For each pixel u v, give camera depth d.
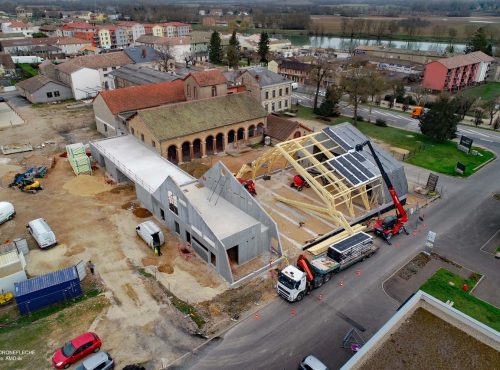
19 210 44.50
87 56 99.88
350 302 32.44
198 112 59.59
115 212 44.66
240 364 26.69
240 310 31.25
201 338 28.64
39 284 30.75
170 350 27.58
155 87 69.12
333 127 50.56
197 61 140.75
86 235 40.22
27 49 138.88
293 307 31.77
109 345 27.77
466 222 44.44
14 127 72.31
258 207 37.72
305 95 101.56
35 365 26.17
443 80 100.94
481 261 37.88
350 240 36.75
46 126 73.31
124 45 180.38
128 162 50.62
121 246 38.66
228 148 63.41
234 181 39.69
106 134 68.00
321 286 34.22
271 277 35.00
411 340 21.45
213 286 33.66
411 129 75.75
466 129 76.69
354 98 79.31
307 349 27.97
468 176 55.91
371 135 71.75
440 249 39.53
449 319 22.72
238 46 144.88
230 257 37.47
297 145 46.59
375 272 36.09
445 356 20.58
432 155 62.84
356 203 47.69
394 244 40.25
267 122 66.69
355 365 19.94
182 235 39.59
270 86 81.25
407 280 35.06
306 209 45.81
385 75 107.94
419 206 47.56
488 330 21.23
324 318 30.72
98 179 51.91
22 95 94.81
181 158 57.34
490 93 102.00
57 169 54.78
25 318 30.12
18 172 53.78
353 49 151.88
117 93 65.06
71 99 92.81
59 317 30.09
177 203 38.25
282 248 38.25
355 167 44.59
